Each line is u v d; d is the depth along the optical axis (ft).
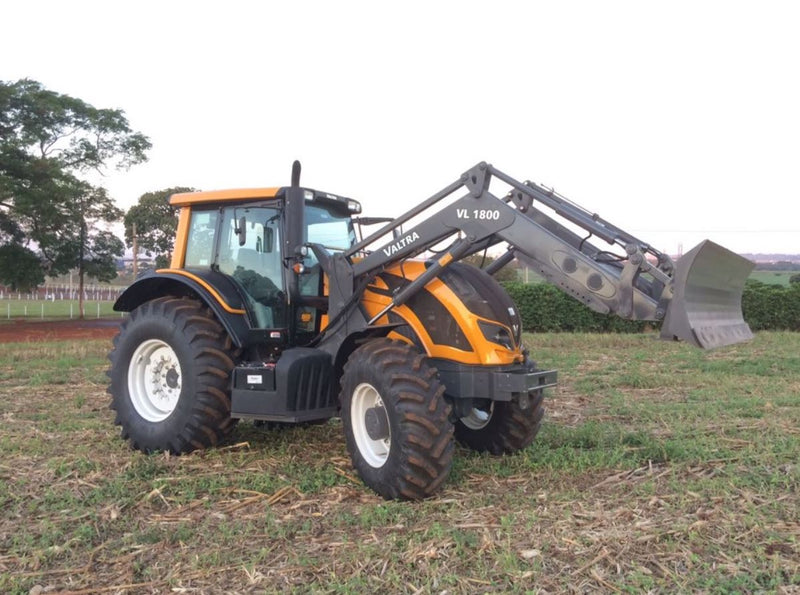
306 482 16.17
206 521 14.07
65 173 96.94
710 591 10.51
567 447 19.20
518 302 72.18
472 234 16.21
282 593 10.72
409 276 17.26
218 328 19.34
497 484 16.19
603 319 70.33
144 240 133.28
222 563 11.91
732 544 12.16
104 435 21.57
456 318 16.37
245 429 22.13
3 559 12.30
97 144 108.88
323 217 20.26
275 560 12.02
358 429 16.26
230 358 19.22
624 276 14.89
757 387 30.09
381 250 17.39
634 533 12.65
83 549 12.73
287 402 17.25
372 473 15.62
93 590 11.05
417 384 15.16
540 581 10.88
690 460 17.69
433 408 14.99
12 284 103.86
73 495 15.57
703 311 14.97
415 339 17.08
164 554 12.44
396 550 12.24
